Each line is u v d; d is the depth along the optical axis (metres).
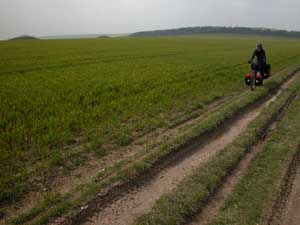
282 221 4.98
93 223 4.91
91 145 7.59
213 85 15.92
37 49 42.22
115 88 14.37
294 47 64.88
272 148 7.73
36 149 7.28
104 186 5.82
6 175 6.09
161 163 6.98
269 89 15.42
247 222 4.87
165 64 25.69
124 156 7.26
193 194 5.53
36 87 14.42
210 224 4.82
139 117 10.08
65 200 5.36
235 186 5.96
